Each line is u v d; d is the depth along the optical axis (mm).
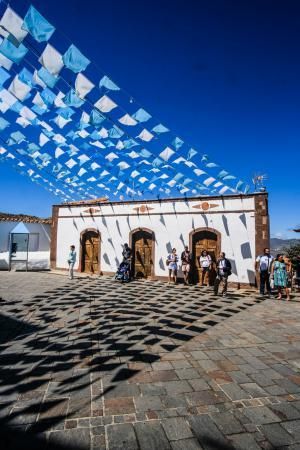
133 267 14703
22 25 4262
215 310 8289
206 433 2957
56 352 4988
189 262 12922
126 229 14977
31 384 3879
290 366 4594
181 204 13766
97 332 6102
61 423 3068
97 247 15844
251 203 12438
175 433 2947
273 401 3564
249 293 11125
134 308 8273
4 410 3277
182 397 3613
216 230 12930
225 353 5082
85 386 3844
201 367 4492
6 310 7668
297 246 16016
